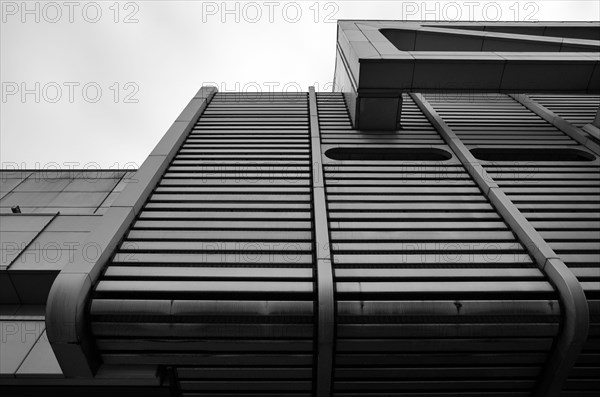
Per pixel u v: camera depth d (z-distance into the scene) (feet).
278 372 15.06
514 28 36.94
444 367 15.07
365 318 13.91
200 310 13.76
